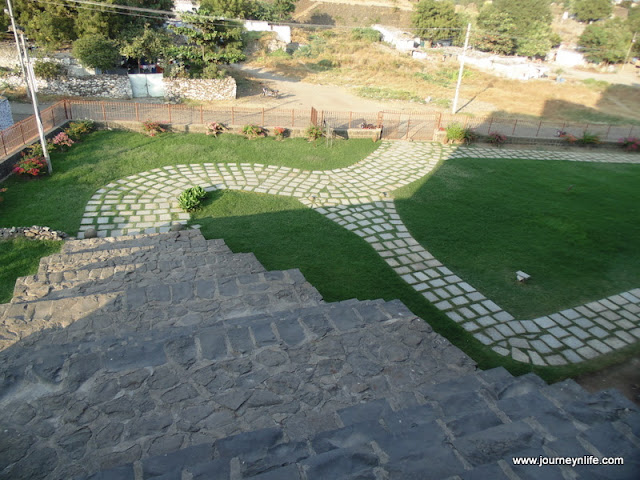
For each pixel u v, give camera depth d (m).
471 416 3.81
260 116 23.44
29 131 16.09
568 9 82.00
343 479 2.96
